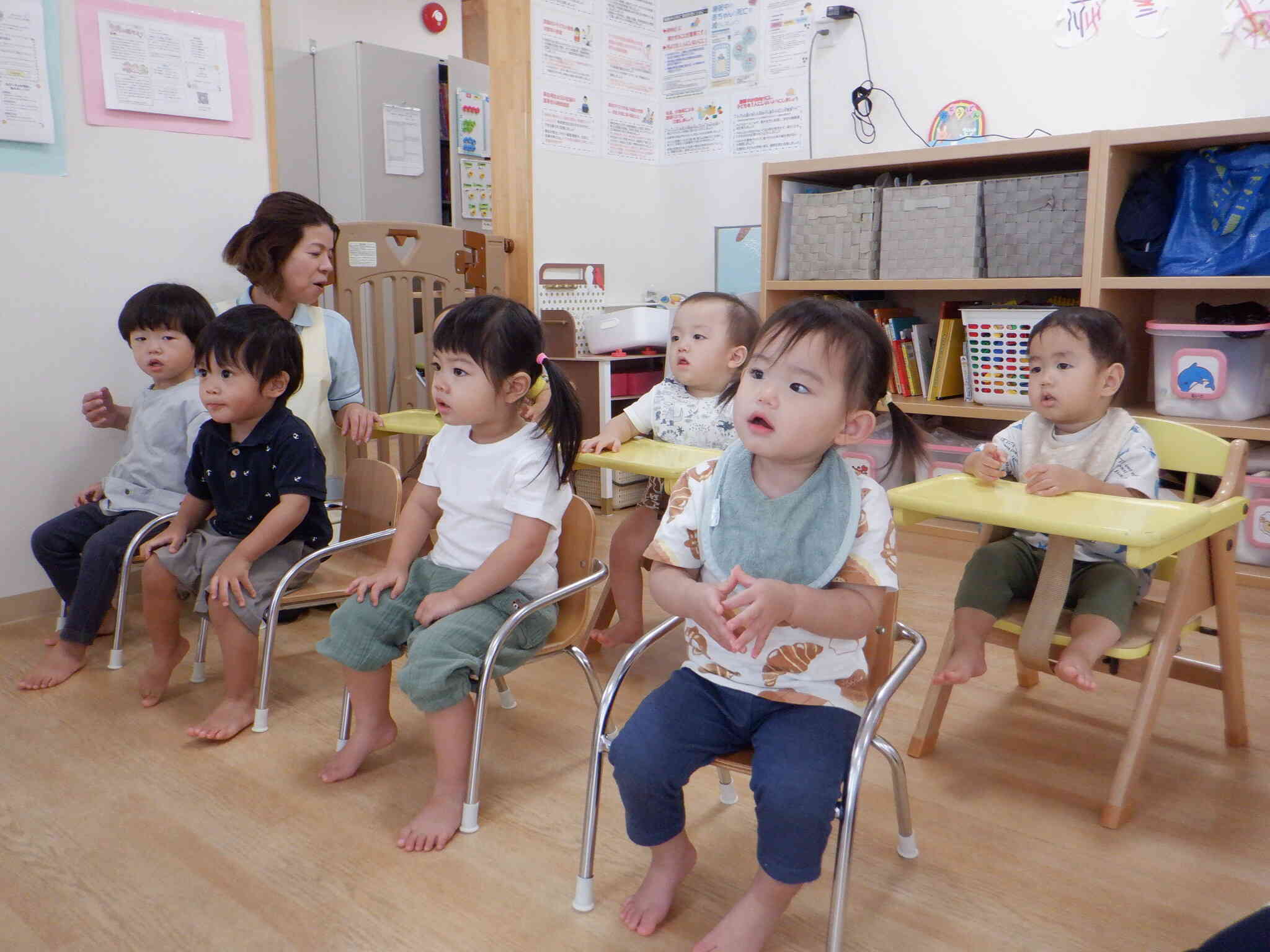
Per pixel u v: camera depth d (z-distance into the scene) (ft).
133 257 8.22
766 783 3.60
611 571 7.05
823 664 3.90
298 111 14.90
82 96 7.79
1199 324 8.43
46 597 8.13
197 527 6.58
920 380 10.42
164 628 6.37
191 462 6.43
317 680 6.80
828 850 4.76
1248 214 8.19
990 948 4.06
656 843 4.02
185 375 7.55
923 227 9.74
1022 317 9.25
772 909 3.77
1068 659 4.95
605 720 4.20
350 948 4.04
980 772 5.57
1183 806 5.18
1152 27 9.22
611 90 12.16
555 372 5.15
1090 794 5.32
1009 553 5.65
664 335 11.68
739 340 6.82
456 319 5.02
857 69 11.10
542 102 11.34
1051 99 9.89
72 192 7.83
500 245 10.93
